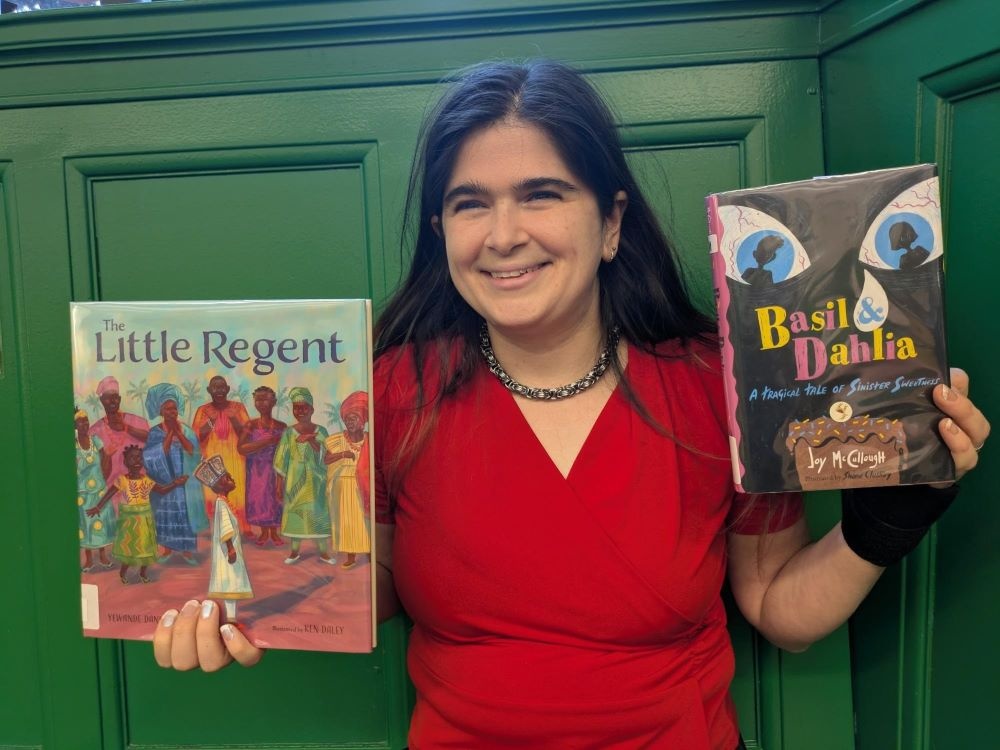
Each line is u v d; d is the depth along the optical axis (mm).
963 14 773
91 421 723
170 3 953
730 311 667
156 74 992
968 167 803
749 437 669
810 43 964
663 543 745
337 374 703
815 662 1008
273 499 712
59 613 1043
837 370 658
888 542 726
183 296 1020
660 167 990
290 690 1052
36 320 1023
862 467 661
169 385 715
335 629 710
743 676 1017
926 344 650
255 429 711
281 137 990
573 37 964
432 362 824
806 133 975
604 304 832
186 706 1058
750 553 863
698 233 993
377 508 842
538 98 713
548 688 742
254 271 1015
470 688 757
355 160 995
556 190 715
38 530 1037
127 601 729
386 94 979
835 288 654
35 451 1030
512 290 729
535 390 792
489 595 750
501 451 764
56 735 1056
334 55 977
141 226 1018
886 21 856
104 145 1004
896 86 860
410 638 899
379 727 1045
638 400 779
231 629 711
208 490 717
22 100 1001
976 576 829
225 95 991
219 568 718
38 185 1012
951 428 644
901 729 921
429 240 839
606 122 770
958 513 850
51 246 1016
